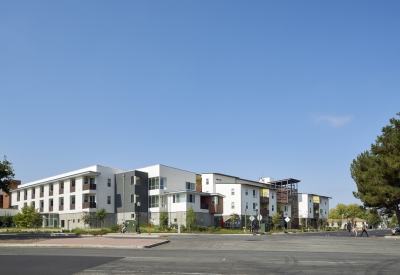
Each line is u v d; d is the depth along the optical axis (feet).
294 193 314.35
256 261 54.03
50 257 59.00
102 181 222.89
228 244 89.76
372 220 414.82
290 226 299.58
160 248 77.25
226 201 249.75
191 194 214.48
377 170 140.56
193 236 147.54
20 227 201.67
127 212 219.61
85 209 215.31
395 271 44.70
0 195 290.97
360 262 53.06
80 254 63.77
